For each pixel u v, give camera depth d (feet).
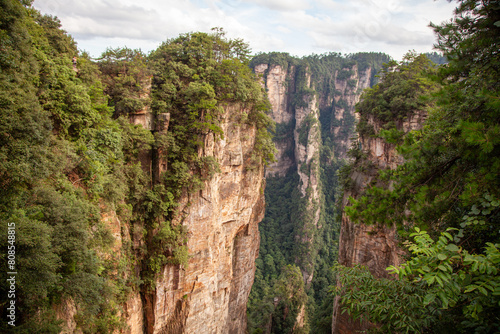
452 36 33.14
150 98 106.22
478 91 30.81
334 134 477.77
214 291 116.26
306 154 365.40
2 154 44.62
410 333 27.55
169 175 103.86
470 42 31.48
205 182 107.34
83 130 75.77
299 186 362.94
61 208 51.16
